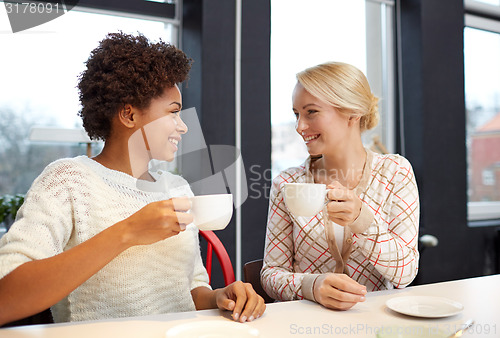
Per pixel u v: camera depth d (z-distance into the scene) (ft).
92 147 7.46
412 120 9.73
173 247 3.52
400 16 9.93
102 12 7.47
